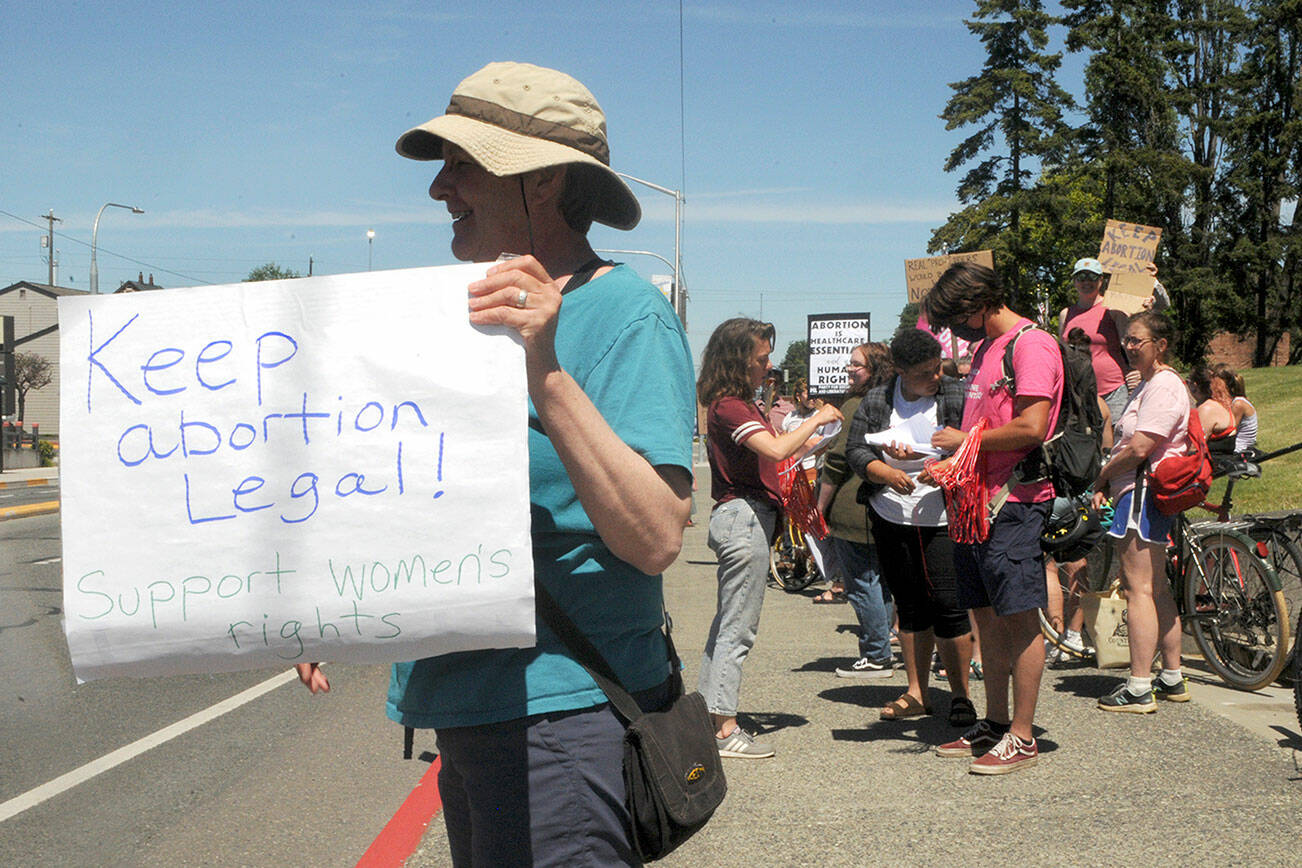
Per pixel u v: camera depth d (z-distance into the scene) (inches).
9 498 874.8
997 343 168.1
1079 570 252.5
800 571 378.9
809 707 211.5
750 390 179.3
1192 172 2030.0
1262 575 203.5
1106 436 256.2
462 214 75.7
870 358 229.3
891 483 189.9
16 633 314.5
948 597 190.4
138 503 61.4
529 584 59.4
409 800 161.2
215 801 165.3
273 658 60.8
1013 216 1995.6
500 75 70.2
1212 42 2202.3
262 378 61.9
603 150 71.1
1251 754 168.4
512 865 65.1
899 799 154.3
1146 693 196.9
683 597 362.6
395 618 59.9
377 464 60.6
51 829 154.3
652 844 64.8
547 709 64.2
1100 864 128.1
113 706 228.7
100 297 63.1
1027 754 165.6
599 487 58.8
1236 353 2353.6
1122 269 297.9
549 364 59.2
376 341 61.4
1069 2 2103.8
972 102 2027.6
